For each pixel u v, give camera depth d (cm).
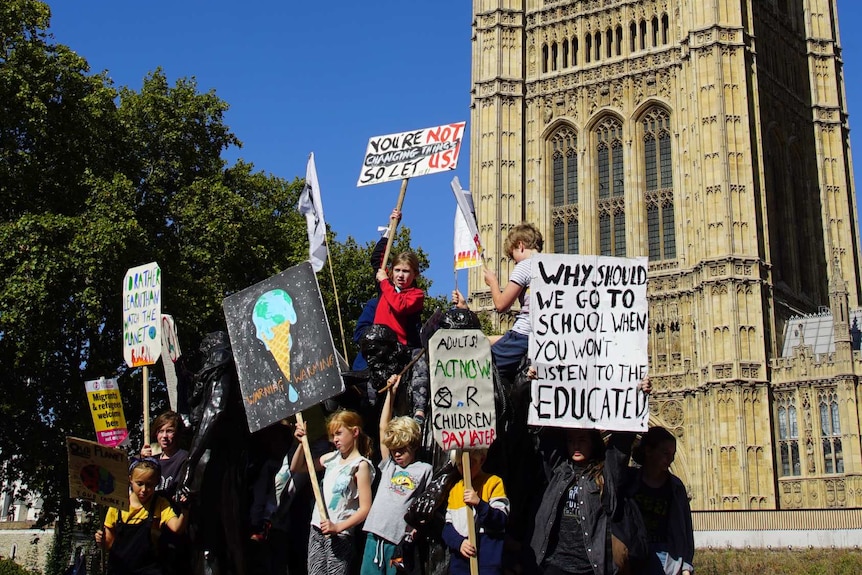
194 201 3722
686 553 1011
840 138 7494
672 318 6431
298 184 4841
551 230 7062
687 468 6138
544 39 7400
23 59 3275
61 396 3362
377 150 1309
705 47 6600
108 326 3278
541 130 7231
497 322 6625
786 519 4994
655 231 6719
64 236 3155
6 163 3203
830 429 5894
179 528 1053
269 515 1053
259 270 3862
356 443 1026
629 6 7094
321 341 1004
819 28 7719
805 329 6462
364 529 1001
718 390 6016
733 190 6356
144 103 3897
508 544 1023
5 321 2959
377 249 1330
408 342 1243
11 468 3466
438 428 916
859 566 4156
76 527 4291
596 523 942
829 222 7312
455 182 1316
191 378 1174
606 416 980
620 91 7000
